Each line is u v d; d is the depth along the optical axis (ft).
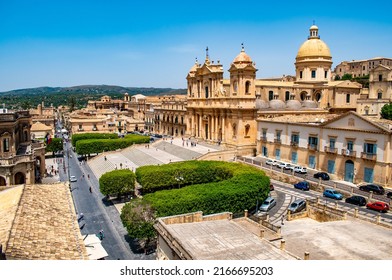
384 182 213.46
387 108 364.38
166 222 111.24
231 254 84.74
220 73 366.63
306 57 422.82
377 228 111.96
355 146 230.89
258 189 186.80
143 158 335.47
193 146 361.10
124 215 163.22
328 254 91.20
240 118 330.13
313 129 263.49
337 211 127.75
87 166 366.84
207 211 166.71
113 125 622.54
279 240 101.35
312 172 260.42
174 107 528.22
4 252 69.97
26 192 110.63
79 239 87.92
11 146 241.96
